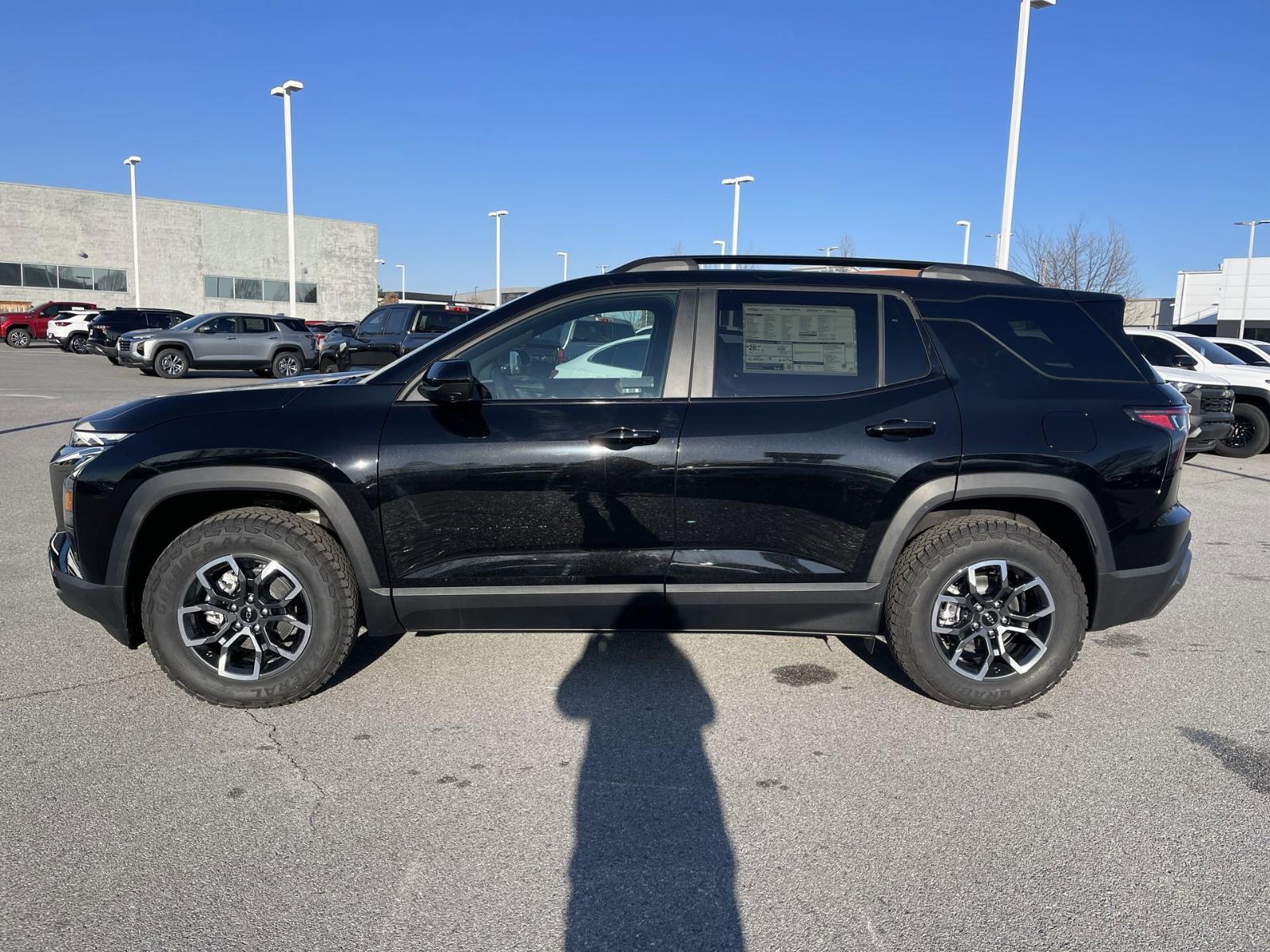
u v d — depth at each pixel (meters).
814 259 3.91
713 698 3.81
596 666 4.15
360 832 2.77
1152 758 3.30
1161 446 3.60
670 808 2.93
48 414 12.92
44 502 7.43
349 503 3.45
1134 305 52.09
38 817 2.83
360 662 4.17
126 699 3.71
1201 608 5.13
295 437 3.46
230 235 47.03
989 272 3.99
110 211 43.34
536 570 3.55
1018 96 16.81
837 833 2.79
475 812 2.90
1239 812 2.94
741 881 2.55
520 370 3.65
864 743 3.40
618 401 3.57
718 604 3.58
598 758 3.27
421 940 2.29
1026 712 3.70
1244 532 7.14
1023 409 3.57
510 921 2.37
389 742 3.38
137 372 23.27
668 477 3.48
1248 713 3.71
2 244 40.84
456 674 4.04
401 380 3.62
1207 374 11.00
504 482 3.46
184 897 2.45
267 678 3.56
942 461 3.50
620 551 3.54
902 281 3.79
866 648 4.03
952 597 3.62
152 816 2.85
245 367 22.34
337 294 51.22
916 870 2.60
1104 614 3.69
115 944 2.26
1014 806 2.96
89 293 43.22
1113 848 2.72
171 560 3.48
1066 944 2.29
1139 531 3.62
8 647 4.27
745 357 3.64
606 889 2.51
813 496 3.51
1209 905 2.45
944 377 3.62
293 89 27.22
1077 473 3.53
